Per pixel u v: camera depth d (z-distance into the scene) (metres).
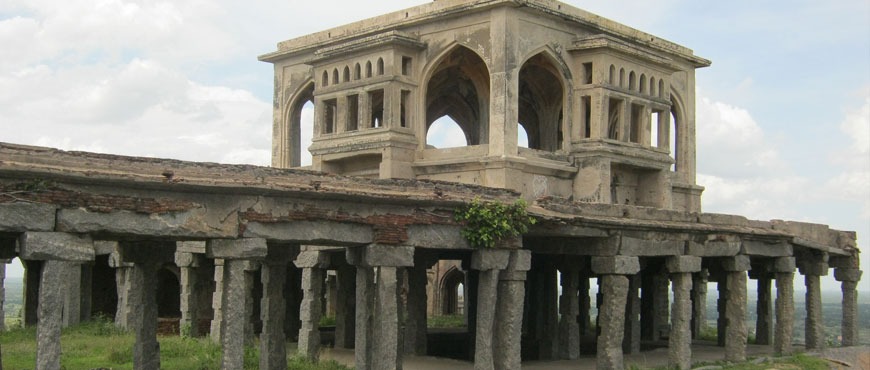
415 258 29.42
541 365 27.70
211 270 35.94
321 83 38.28
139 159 16.20
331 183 18.66
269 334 21.59
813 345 33.44
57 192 14.91
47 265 14.73
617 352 23.88
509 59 33.97
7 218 14.40
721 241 27.83
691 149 43.75
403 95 36.22
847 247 34.84
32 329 34.38
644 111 37.62
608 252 23.94
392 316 19.16
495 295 21.25
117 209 15.52
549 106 40.88
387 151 35.00
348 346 31.59
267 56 43.28
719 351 32.84
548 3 35.38
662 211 26.08
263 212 17.33
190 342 28.25
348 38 38.94
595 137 35.66
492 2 33.84
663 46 41.56
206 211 16.61
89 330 33.28
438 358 28.41
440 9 35.47
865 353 33.06
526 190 34.22
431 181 20.42
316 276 28.00
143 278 20.28
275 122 43.34
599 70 35.81
